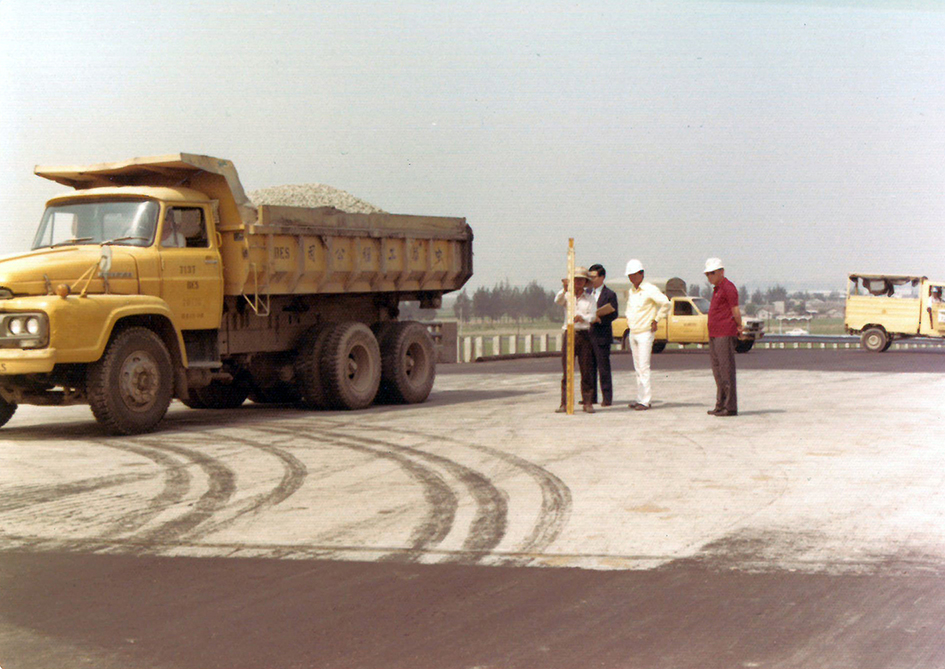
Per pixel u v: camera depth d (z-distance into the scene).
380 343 16.00
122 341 11.73
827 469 9.00
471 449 10.48
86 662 4.39
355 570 5.80
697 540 6.38
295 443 11.07
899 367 25.12
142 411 11.91
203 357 13.41
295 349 15.16
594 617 4.87
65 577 5.74
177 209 12.92
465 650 4.45
